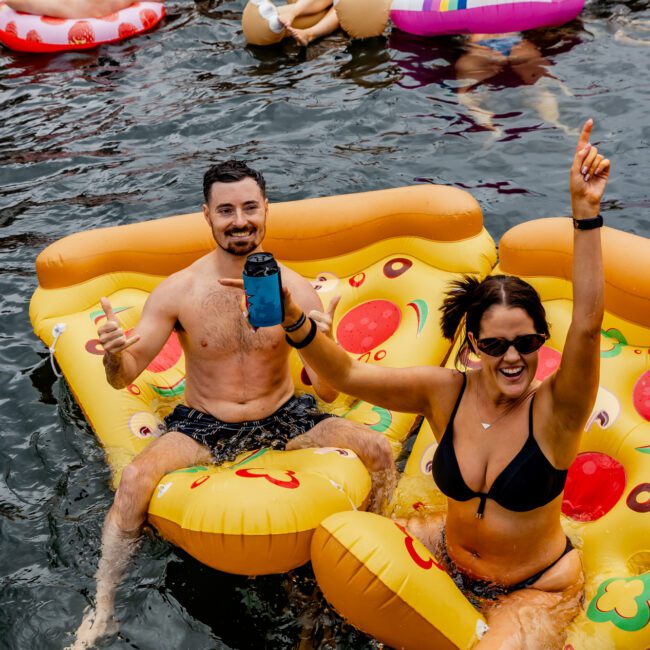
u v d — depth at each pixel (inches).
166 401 163.0
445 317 108.5
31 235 231.9
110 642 120.0
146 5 367.6
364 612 105.9
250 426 142.2
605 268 152.1
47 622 123.5
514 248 164.6
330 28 344.5
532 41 318.0
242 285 107.3
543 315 101.9
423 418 154.5
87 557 133.8
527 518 106.9
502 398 105.2
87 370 162.4
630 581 114.0
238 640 119.4
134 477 131.0
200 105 296.5
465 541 112.7
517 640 104.7
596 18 332.5
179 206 239.6
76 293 176.7
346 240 180.5
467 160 248.2
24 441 160.7
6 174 263.6
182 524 120.7
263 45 341.1
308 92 298.4
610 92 275.3
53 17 354.9
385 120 275.1
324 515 120.5
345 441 139.3
